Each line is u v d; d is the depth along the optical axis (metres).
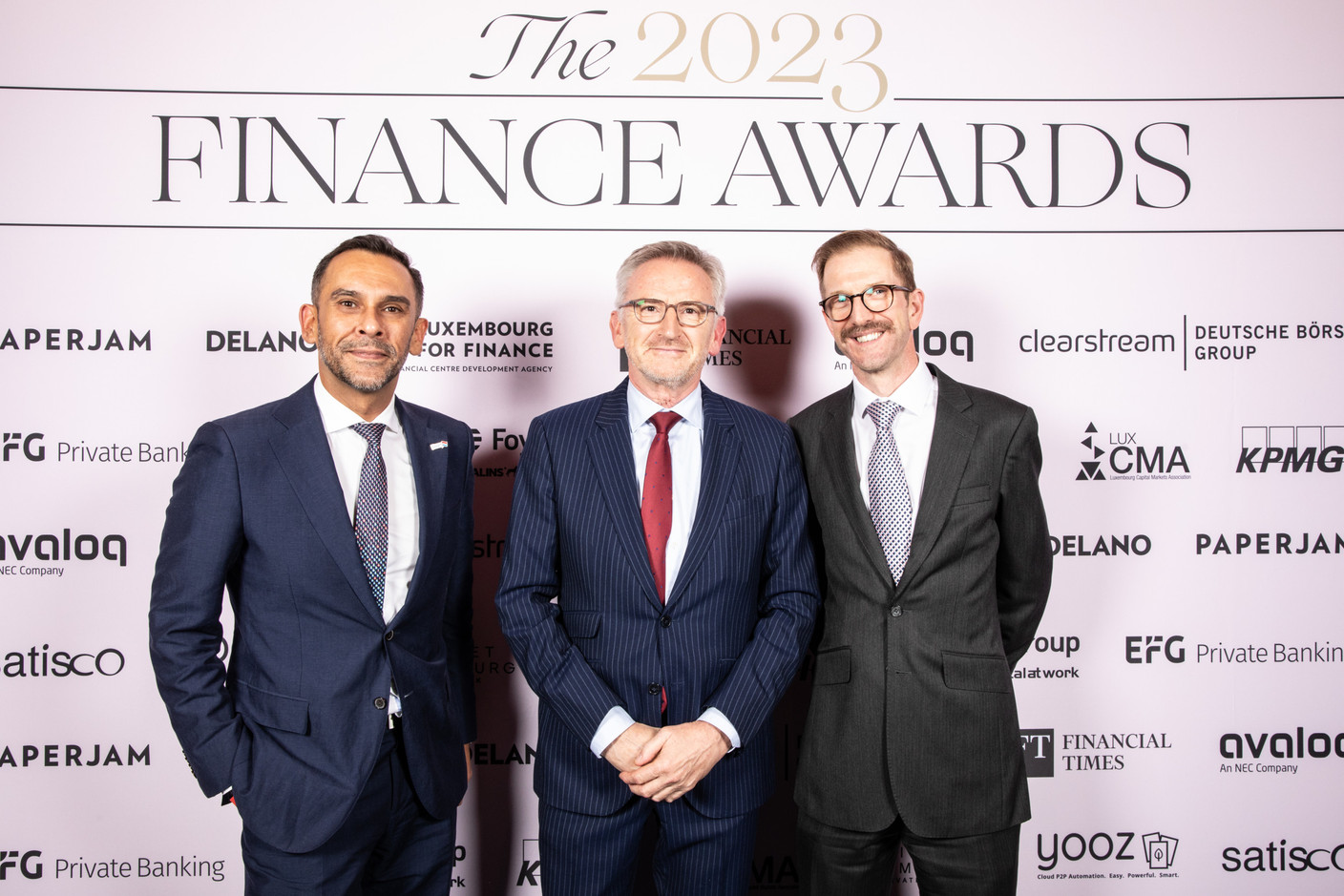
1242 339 2.17
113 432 2.09
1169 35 2.17
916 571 1.55
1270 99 2.17
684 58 2.16
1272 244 2.17
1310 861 2.15
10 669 2.08
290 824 1.41
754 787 1.56
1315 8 2.16
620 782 1.54
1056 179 2.17
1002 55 2.17
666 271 1.61
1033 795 2.17
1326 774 2.15
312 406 1.54
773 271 2.16
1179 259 2.17
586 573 1.54
